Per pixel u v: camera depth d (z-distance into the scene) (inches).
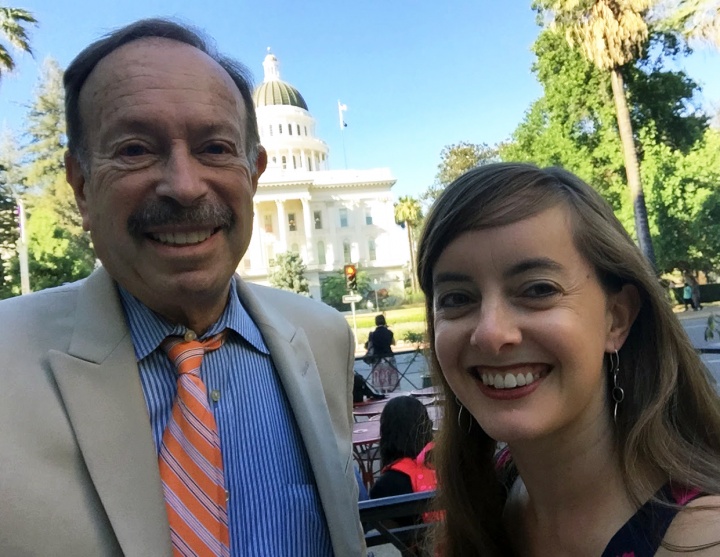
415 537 27.9
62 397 17.4
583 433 18.6
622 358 19.5
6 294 300.2
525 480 20.0
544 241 16.9
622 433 18.5
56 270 324.2
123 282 19.6
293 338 23.2
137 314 19.9
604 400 19.1
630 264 18.0
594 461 18.6
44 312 19.4
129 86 18.6
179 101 18.7
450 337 18.1
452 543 22.9
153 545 16.8
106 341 18.7
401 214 699.4
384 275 848.3
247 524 19.2
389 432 42.6
